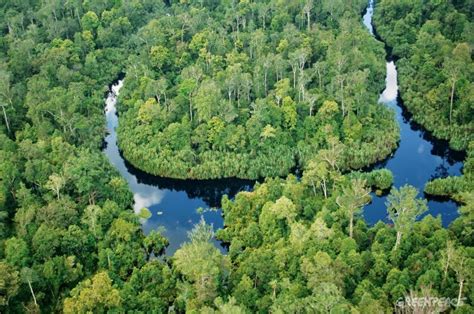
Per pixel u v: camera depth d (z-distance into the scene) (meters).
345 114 175.75
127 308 116.19
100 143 182.50
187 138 172.50
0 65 199.88
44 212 135.88
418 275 114.38
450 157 172.50
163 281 124.94
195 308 111.00
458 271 107.75
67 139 172.62
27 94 183.62
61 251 131.00
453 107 177.75
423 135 181.50
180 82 197.50
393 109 187.12
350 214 127.31
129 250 132.75
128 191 158.62
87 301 111.25
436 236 123.06
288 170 165.12
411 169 167.12
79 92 189.00
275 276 117.75
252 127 168.38
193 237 127.75
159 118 177.12
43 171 150.25
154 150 172.00
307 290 111.19
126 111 191.25
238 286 114.12
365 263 119.50
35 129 173.62
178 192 170.00
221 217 156.75
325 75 192.12
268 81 192.75
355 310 99.31
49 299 123.12
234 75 180.00
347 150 166.88
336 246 123.19
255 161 166.00
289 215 132.88
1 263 115.38
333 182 147.00
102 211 139.38
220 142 170.62
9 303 118.44
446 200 152.75
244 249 135.25
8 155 154.75
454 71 174.12
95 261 132.00
